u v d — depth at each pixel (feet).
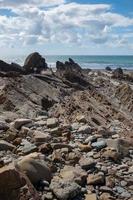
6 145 34.01
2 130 41.11
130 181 30.58
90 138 40.91
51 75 137.59
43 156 31.96
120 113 80.64
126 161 36.06
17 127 44.11
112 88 155.94
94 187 28.78
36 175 27.17
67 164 32.63
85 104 73.56
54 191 25.95
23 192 22.54
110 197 26.91
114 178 30.96
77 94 90.48
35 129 44.19
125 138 44.73
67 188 26.25
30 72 147.74
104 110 78.07
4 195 22.00
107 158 35.47
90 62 643.04
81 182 28.71
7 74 92.73
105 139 41.09
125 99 103.96
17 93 71.97
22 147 35.22
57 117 59.62
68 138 41.37
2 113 53.83
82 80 153.79
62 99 89.81
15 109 60.75
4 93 67.72
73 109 64.23
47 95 88.28
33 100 74.59
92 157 35.94
